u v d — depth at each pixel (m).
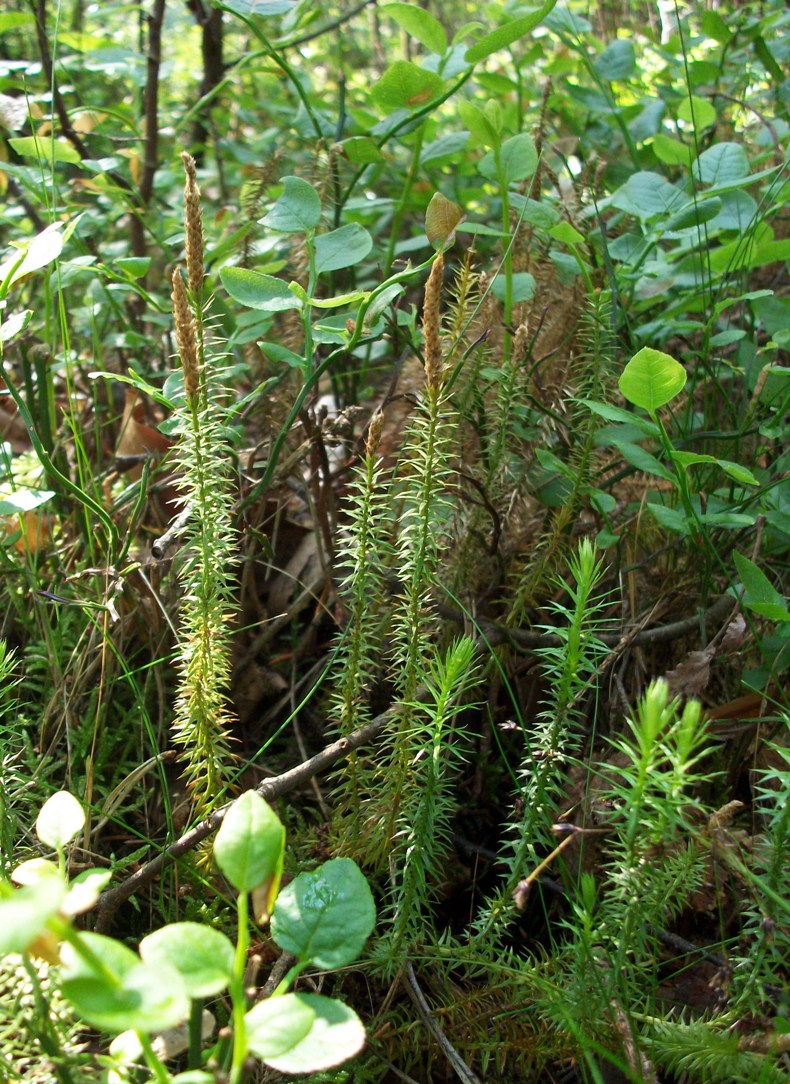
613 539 1.76
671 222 2.08
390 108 2.18
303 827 1.69
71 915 0.90
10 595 1.97
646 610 1.91
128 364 2.38
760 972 1.24
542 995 1.33
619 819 1.50
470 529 1.82
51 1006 1.15
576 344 2.12
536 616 1.95
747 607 1.56
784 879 1.23
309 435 1.83
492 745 1.82
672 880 1.29
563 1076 1.42
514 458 1.96
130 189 2.78
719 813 1.18
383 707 1.82
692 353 2.07
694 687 1.61
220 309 2.19
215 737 1.47
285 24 2.42
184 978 0.90
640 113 2.89
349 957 1.03
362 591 1.44
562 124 3.14
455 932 1.69
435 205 1.53
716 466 1.94
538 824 1.36
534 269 2.32
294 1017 0.91
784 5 3.11
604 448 2.10
